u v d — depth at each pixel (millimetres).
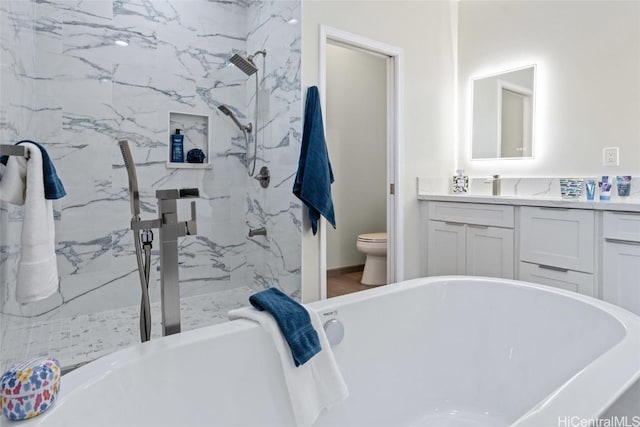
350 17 2488
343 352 1536
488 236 2516
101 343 2010
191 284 2938
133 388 1082
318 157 2207
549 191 2625
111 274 2578
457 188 3041
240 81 3111
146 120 2695
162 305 1320
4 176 1021
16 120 1739
